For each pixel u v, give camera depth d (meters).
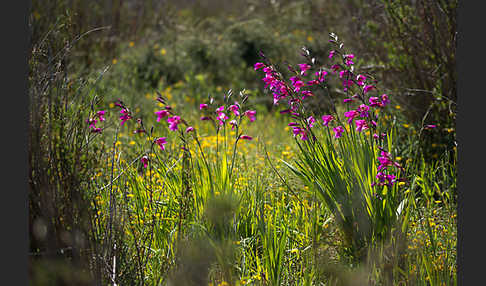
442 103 6.18
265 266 3.91
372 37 7.36
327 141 4.56
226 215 4.08
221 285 3.65
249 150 6.89
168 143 6.42
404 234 4.07
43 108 3.88
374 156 4.38
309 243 4.19
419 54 6.52
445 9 6.09
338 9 9.75
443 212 4.84
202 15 15.00
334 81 8.37
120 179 4.82
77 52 9.27
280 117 8.91
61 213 3.63
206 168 4.42
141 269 3.72
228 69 10.91
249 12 13.01
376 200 4.21
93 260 3.62
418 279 3.78
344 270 3.93
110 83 8.80
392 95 6.60
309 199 5.02
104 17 11.64
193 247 3.87
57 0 6.54
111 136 6.79
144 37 12.36
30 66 3.89
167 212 4.57
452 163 5.99
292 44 11.09
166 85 10.27
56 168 3.73
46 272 3.44
